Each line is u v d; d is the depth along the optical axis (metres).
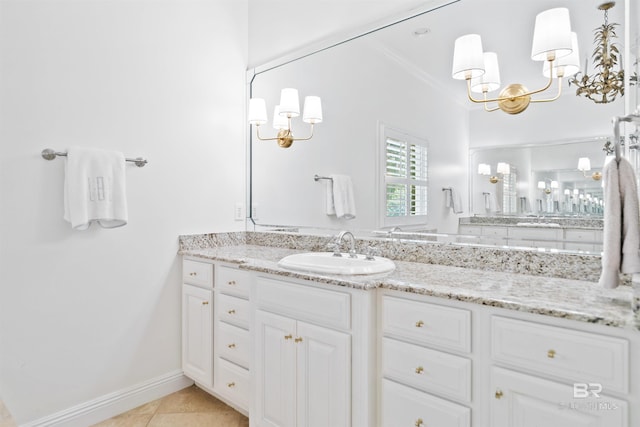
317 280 1.56
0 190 1.72
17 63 1.77
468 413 1.24
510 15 1.65
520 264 1.62
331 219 2.30
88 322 2.00
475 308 1.23
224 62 2.66
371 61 2.11
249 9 2.81
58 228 1.89
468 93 1.69
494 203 1.71
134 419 2.05
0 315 1.73
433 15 1.88
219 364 2.13
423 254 1.90
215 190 2.60
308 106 2.42
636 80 1.26
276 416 1.75
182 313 2.39
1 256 1.73
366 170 2.13
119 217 1.99
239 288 2.02
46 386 1.86
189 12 2.46
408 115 1.97
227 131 2.67
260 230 2.72
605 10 1.42
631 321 0.98
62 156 1.90
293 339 1.68
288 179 2.54
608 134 1.43
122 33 2.14
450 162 1.83
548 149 1.57
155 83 2.28
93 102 2.02
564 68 1.53
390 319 1.43
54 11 1.88
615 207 1.12
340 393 1.51
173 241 2.37
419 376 1.35
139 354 2.21
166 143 2.33
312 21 2.40
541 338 1.11
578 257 1.48
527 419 1.14
